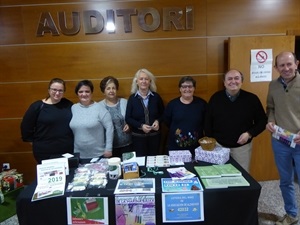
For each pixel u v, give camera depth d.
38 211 1.46
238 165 1.80
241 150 2.09
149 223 1.44
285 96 1.91
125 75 2.89
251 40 2.72
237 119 2.07
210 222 1.46
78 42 2.83
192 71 2.89
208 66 2.89
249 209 1.46
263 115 2.10
